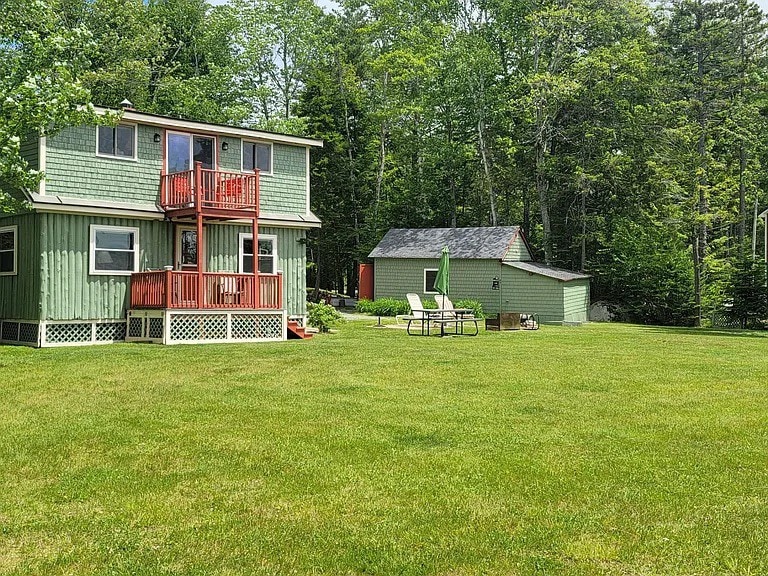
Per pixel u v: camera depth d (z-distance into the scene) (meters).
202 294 18.20
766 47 38.34
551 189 39.69
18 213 17.81
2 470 6.35
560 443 7.33
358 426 8.08
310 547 4.68
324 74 41.81
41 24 15.34
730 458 6.78
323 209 41.25
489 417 8.60
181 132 19.75
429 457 6.77
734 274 32.34
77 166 17.84
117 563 4.45
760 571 4.32
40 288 17.19
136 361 13.74
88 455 6.84
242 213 19.06
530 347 17.77
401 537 4.84
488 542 4.75
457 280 33.97
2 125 13.44
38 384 10.93
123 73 34.03
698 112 37.56
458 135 43.34
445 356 15.10
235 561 4.47
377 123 42.72
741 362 14.70
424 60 39.75
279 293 19.67
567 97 36.66
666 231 34.78
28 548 4.68
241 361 13.85
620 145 37.38
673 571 4.32
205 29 41.72
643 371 12.96
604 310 35.84
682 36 38.16
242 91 41.38
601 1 38.78
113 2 34.53
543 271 32.25
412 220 43.16
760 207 45.69
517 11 40.53
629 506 5.45
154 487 5.89
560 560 4.48
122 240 18.64
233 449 7.05
